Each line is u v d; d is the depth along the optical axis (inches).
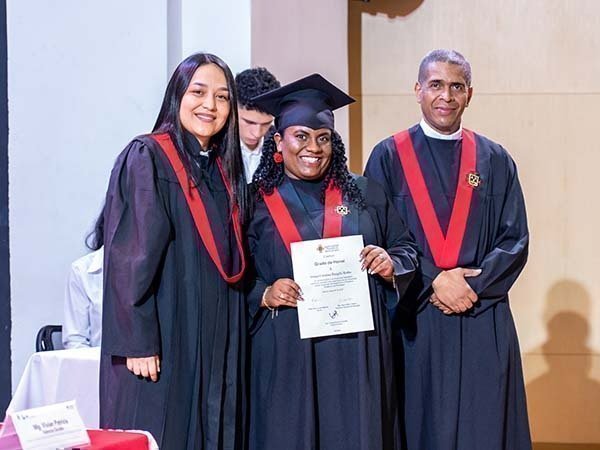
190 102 147.9
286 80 221.8
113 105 209.3
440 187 174.9
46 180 203.3
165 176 146.7
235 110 152.3
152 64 211.9
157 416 143.0
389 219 165.2
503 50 263.1
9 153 199.8
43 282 202.5
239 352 152.2
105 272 143.7
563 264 262.8
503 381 171.3
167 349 144.5
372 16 264.7
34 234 201.9
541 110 262.8
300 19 228.2
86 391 160.4
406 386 172.2
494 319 173.0
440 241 172.4
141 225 141.2
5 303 199.5
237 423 151.4
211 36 208.2
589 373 261.1
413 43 263.4
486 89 263.4
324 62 237.8
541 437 261.9
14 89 200.5
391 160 177.9
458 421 170.6
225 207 151.7
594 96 261.7
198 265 147.3
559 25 262.1
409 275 157.5
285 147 156.2
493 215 175.5
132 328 139.7
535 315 263.0
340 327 152.6
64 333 186.9
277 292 152.5
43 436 109.3
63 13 205.2
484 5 263.0
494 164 176.6
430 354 170.9
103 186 207.9
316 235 155.9
